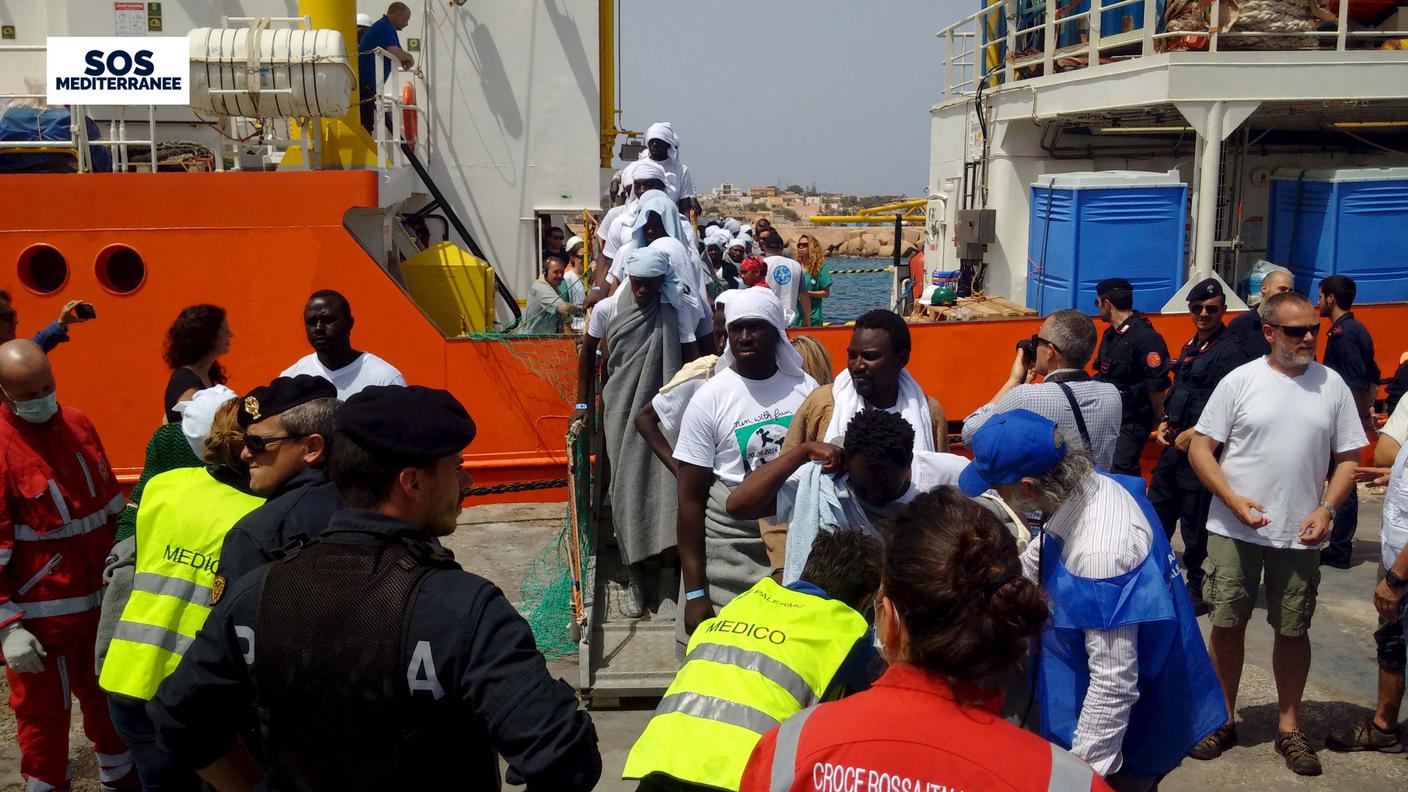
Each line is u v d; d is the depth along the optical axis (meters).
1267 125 11.05
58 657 4.43
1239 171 11.05
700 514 4.77
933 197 13.62
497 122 11.34
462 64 11.24
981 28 12.27
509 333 9.37
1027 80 10.75
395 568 2.32
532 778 2.23
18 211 8.41
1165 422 6.87
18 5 10.84
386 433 2.40
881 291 21.70
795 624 2.87
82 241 8.48
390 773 2.27
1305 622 4.88
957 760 1.89
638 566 5.98
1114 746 3.08
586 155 11.46
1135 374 6.99
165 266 8.58
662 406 5.25
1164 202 9.35
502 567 7.82
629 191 9.51
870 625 3.26
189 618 3.26
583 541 6.37
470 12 11.18
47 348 5.20
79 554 4.48
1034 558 3.21
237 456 3.30
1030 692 3.26
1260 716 5.44
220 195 8.53
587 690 5.30
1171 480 6.87
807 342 5.08
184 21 10.66
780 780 1.98
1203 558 6.88
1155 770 3.29
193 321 4.71
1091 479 3.16
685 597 4.80
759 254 14.67
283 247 8.63
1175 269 9.45
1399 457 4.70
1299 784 4.79
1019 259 11.33
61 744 4.51
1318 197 9.77
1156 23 10.06
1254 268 10.42
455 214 11.19
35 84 10.89
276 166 10.47
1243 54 8.73
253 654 2.34
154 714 2.47
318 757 2.30
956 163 12.83
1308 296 9.91
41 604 4.39
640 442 5.77
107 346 8.64
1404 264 9.65
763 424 4.66
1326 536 4.74
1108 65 9.48
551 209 11.50
